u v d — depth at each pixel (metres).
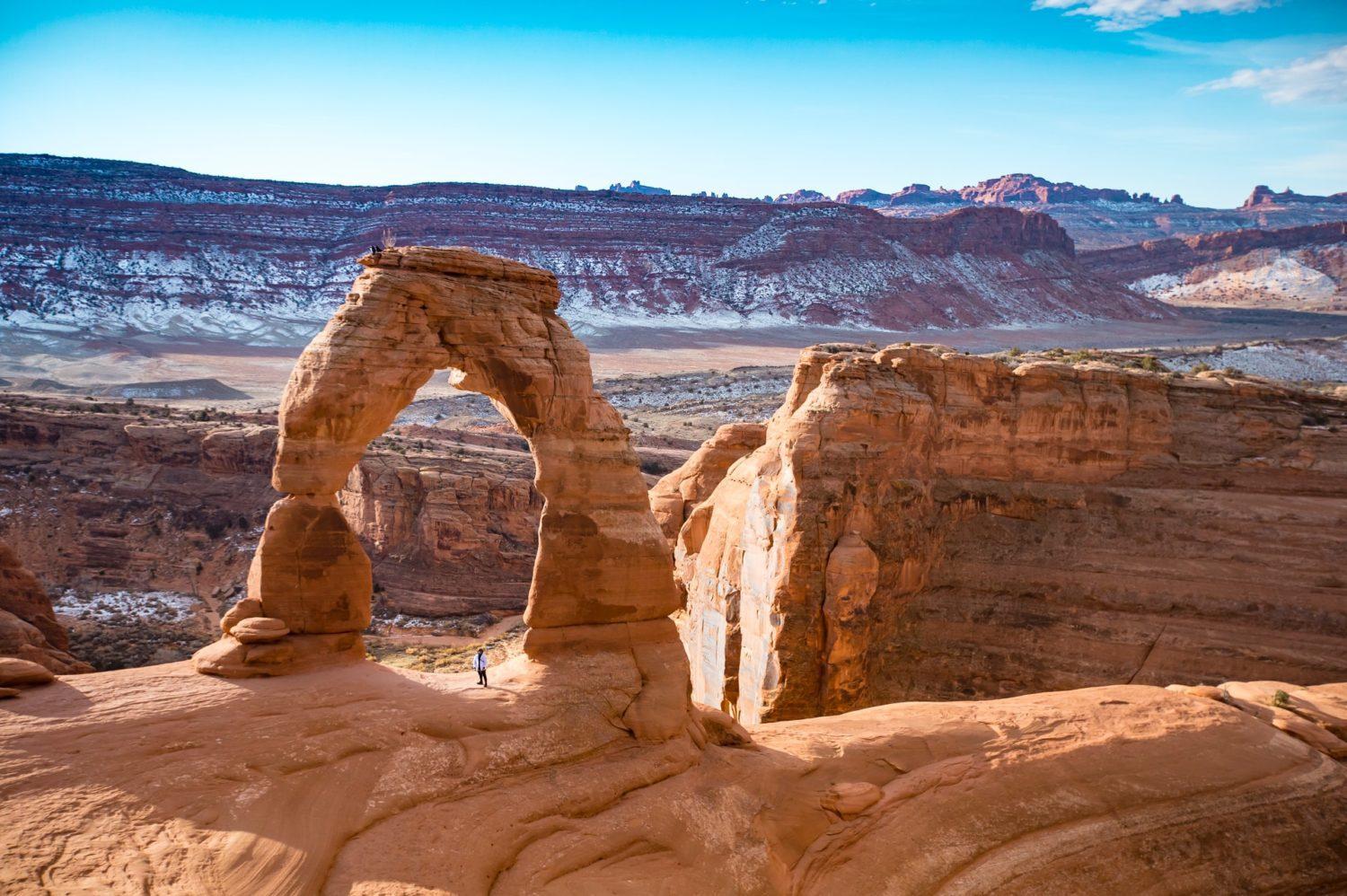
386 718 18.06
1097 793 21.28
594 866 16.75
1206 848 20.42
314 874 14.78
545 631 21.00
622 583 21.48
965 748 22.30
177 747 16.27
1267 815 21.50
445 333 20.58
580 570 21.19
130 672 18.75
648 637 21.72
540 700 19.59
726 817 18.77
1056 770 21.70
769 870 17.95
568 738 19.06
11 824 14.07
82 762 15.52
